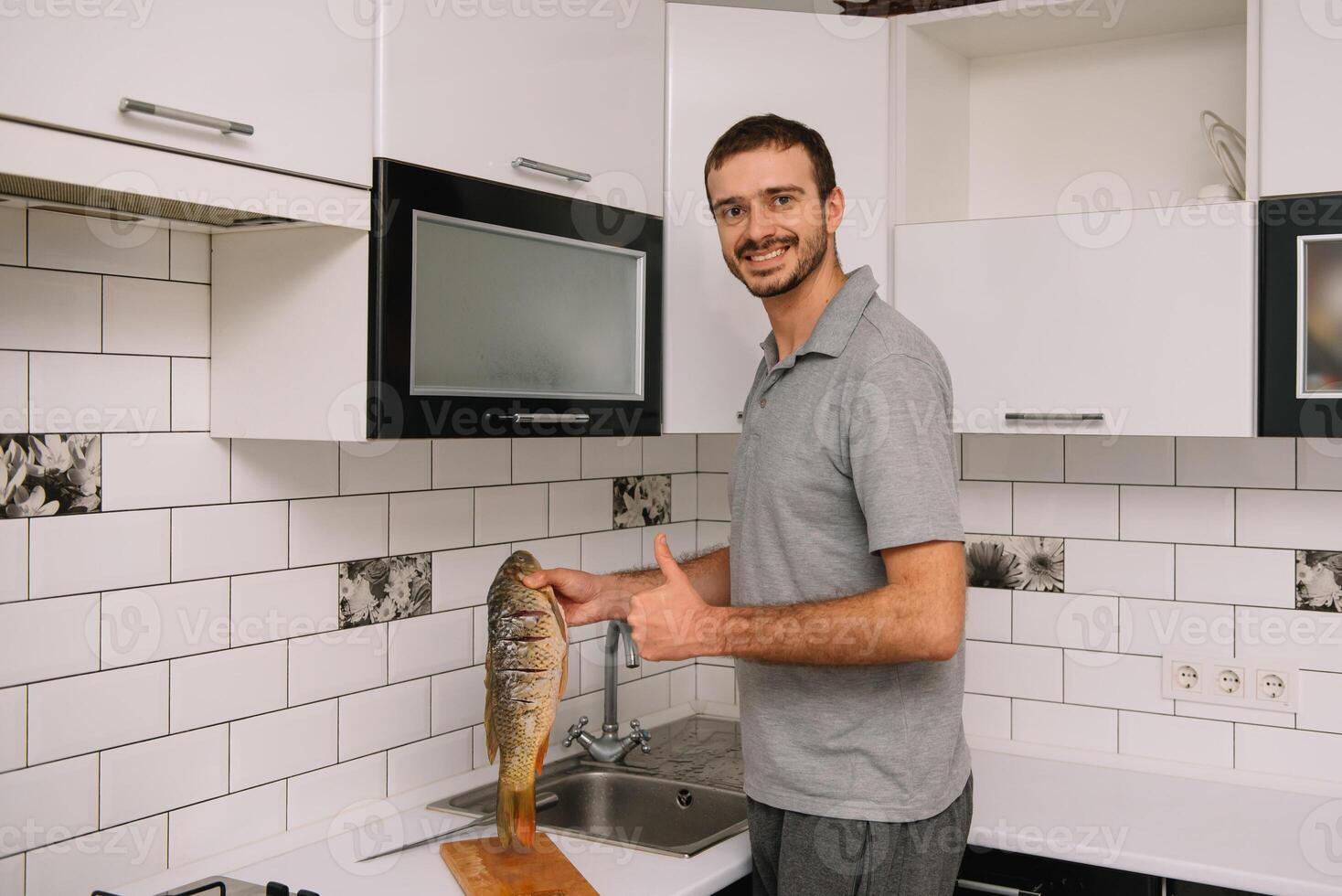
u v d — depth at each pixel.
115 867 1.47
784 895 1.50
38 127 1.07
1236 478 2.06
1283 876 1.59
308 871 1.58
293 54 1.29
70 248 1.40
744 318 1.95
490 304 1.56
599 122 1.75
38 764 1.38
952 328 1.90
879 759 1.44
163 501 1.51
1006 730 2.26
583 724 2.16
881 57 1.94
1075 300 1.82
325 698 1.74
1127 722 2.16
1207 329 1.74
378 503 1.82
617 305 1.81
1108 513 2.16
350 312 1.41
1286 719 2.03
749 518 1.54
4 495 1.34
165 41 1.16
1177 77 2.06
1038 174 2.19
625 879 1.57
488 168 1.54
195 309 1.55
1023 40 2.11
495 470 2.05
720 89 1.92
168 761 1.52
